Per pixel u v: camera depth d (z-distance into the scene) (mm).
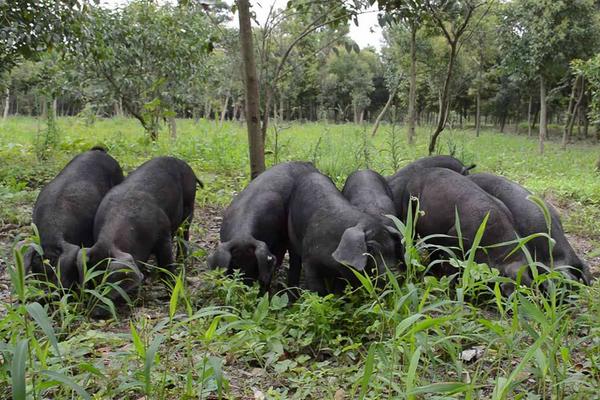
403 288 4688
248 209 6363
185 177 7523
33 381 3387
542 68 24281
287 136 22141
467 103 53312
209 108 33781
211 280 5559
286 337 4902
